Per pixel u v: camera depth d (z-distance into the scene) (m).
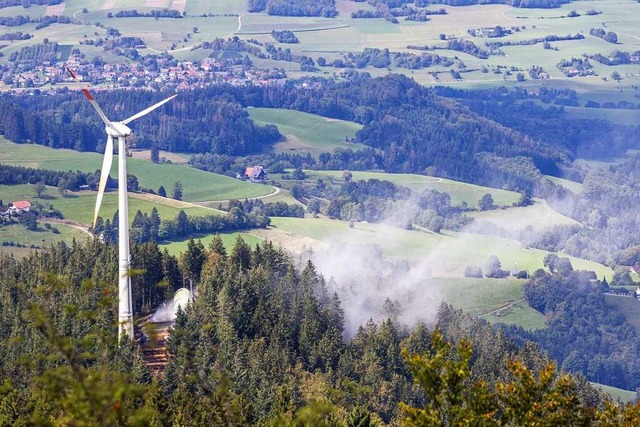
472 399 134.38
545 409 135.25
